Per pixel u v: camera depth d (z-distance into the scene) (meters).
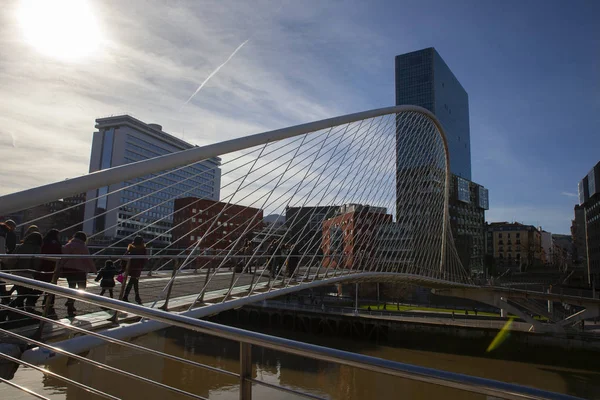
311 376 22.36
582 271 90.06
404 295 51.59
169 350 26.80
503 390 1.40
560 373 27.56
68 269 6.95
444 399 19.06
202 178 49.19
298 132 13.59
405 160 28.84
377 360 1.65
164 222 50.06
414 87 111.81
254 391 19.42
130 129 69.44
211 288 11.35
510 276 89.38
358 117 18.80
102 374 18.31
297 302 46.75
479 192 97.25
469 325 34.28
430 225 33.06
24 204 4.72
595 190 70.50
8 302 6.14
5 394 13.85
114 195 57.25
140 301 8.18
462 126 126.75
